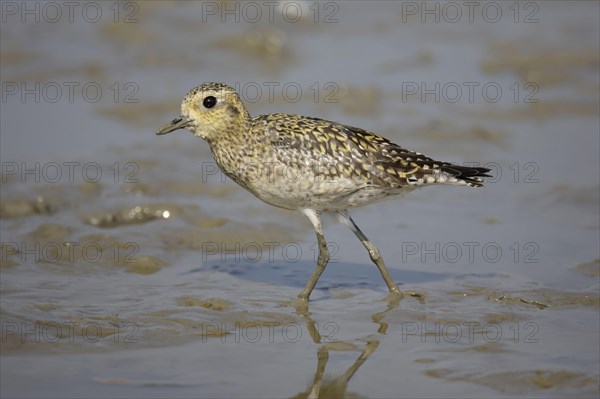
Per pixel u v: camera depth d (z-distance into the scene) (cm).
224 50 2322
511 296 1275
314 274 1284
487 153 1814
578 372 1065
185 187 1655
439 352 1126
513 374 1065
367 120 1938
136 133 1895
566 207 1605
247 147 1280
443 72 2203
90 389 1028
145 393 1023
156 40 2362
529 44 2342
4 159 1744
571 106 2033
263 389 1040
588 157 1803
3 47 2264
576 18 2539
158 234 1485
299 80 2152
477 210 1612
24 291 1276
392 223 1567
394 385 1048
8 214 1538
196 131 1310
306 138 1262
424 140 1855
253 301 1270
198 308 1238
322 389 1040
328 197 1273
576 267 1376
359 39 2422
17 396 1009
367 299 1287
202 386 1042
